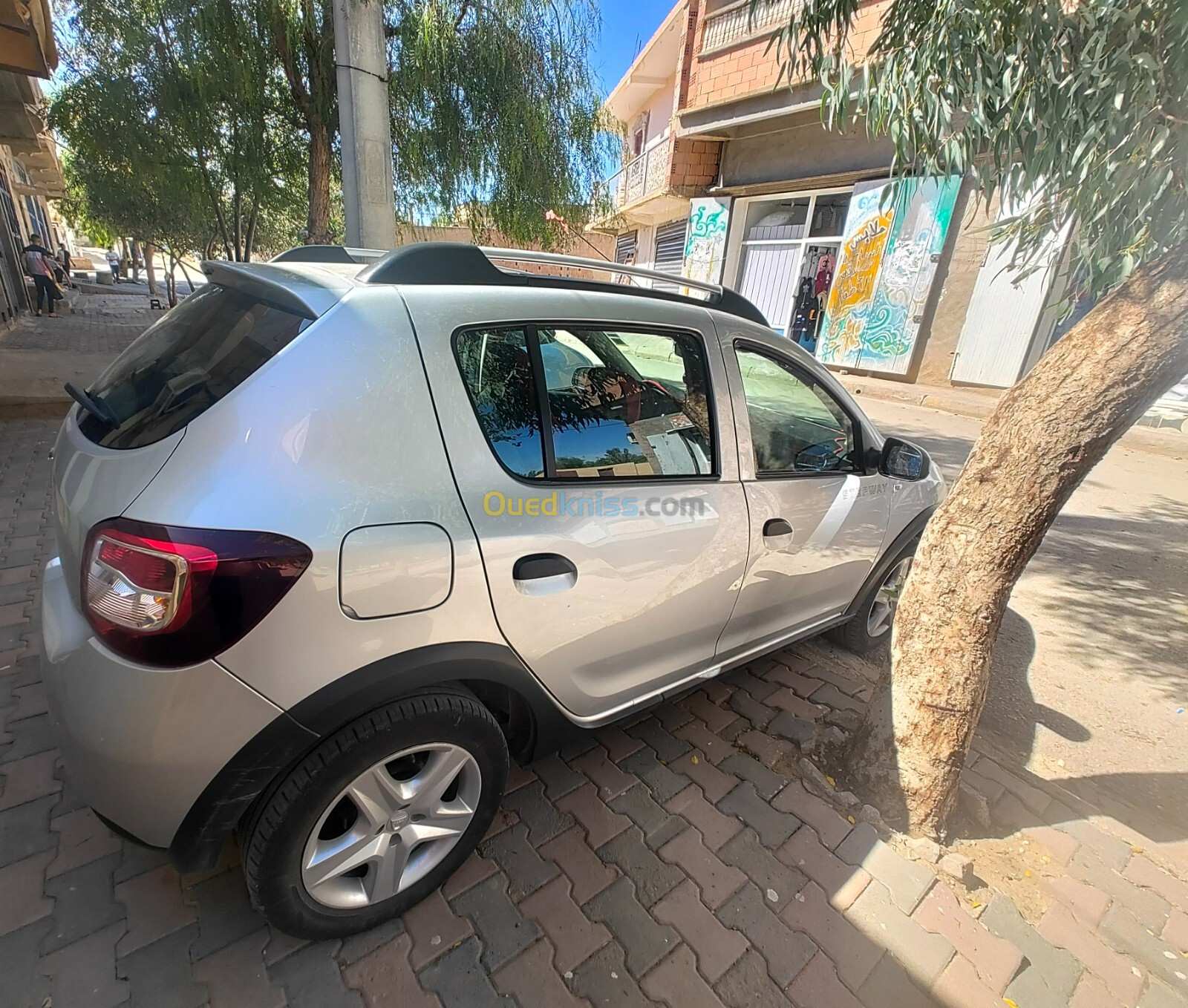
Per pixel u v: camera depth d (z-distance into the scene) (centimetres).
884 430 817
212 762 137
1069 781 256
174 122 616
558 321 186
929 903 193
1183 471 718
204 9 508
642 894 190
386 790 161
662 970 169
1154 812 242
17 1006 148
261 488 134
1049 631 374
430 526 152
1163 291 158
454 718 164
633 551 190
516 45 581
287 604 134
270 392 140
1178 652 355
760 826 217
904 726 216
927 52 182
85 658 137
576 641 187
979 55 174
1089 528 535
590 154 682
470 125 612
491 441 167
